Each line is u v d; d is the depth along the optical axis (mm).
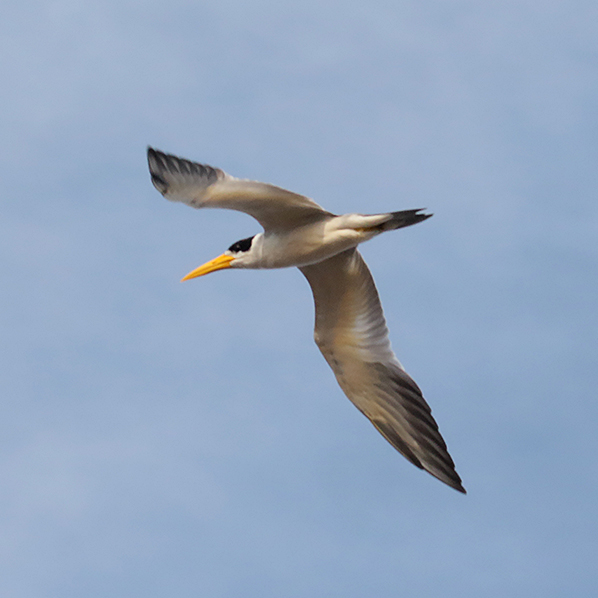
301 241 14242
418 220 13695
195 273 15094
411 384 15898
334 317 16125
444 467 15578
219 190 13039
